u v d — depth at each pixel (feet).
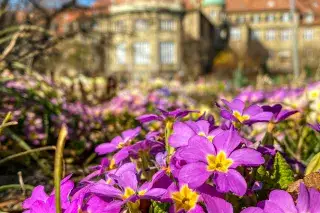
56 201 2.79
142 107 14.85
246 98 11.68
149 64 206.28
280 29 270.26
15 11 14.84
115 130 11.74
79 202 2.96
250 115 3.57
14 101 9.76
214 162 2.93
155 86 35.14
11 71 10.77
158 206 3.24
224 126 3.77
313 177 3.24
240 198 3.22
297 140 7.29
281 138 7.25
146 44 212.23
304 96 9.91
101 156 9.53
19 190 6.74
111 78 16.48
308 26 266.98
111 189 3.04
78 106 11.71
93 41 19.77
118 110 13.15
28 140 9.22
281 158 3.62
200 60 214.07
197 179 2.80
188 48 217.97
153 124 9.13
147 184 3.07
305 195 2.68
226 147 2.98
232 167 2.88
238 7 274.16
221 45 266.98
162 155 3.82
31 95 10.19
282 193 2.77
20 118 9.05
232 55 221.05
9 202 5.59
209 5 269.64
